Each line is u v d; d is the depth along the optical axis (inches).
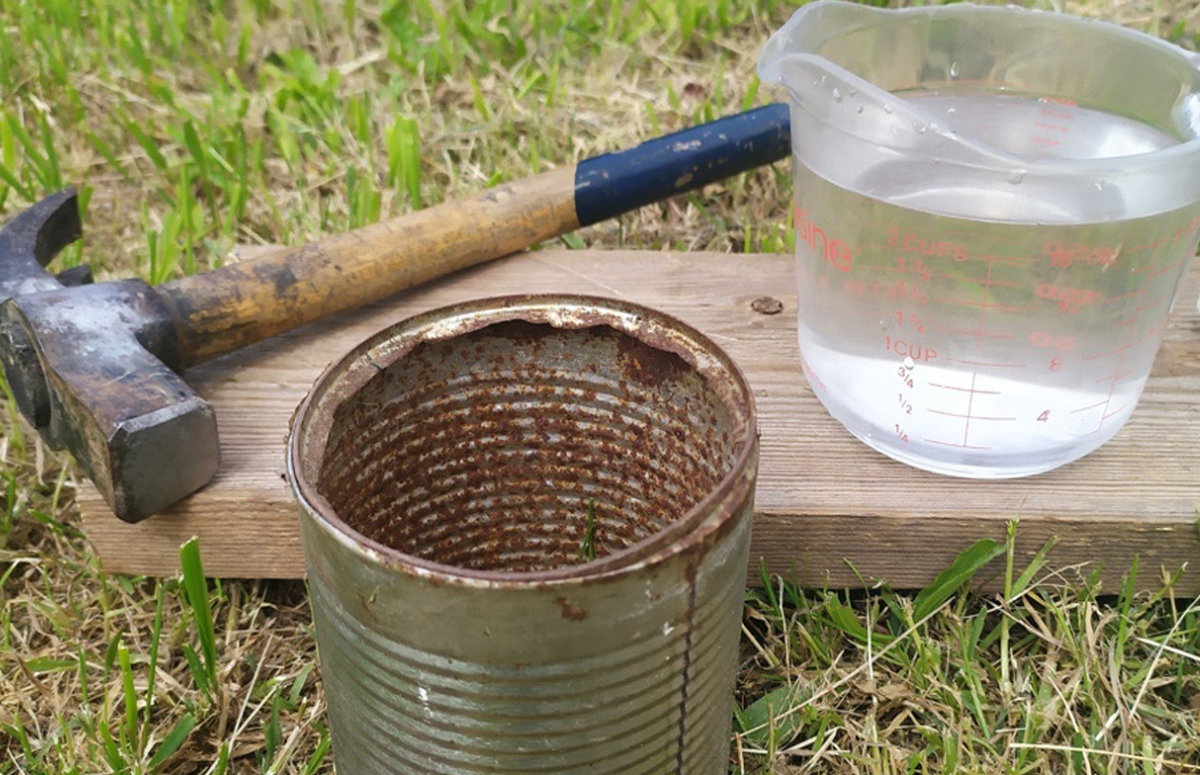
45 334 23.6
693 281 27.7
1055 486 23.9
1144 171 21.3
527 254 28.4
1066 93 24.4
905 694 23.1
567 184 27.5
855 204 22.5
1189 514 23.5
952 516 23.5
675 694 19.7
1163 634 24.0
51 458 27.2
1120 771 22.7
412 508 22.5
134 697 22.7
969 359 22.7
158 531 24.2
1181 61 23.0
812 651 23.8
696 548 18.9
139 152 34.3
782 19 38.7
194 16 39.4
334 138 33.7
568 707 19.2
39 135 34.2
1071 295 22.1
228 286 25.3
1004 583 24.0
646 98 34.9
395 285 26.6
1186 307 26.8
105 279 30.7
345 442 21.1
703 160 27.8
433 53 36.5
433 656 19.0
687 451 21.7
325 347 26.3
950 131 21.5
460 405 22.1
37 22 36.9
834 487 23.9
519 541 23.4
